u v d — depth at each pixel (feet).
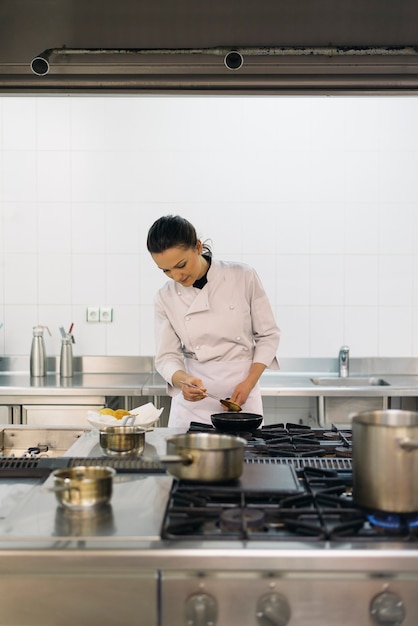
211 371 8.47
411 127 13.12
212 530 4.38
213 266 8.41
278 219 13.23
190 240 7.36
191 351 8.66
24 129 13.14
